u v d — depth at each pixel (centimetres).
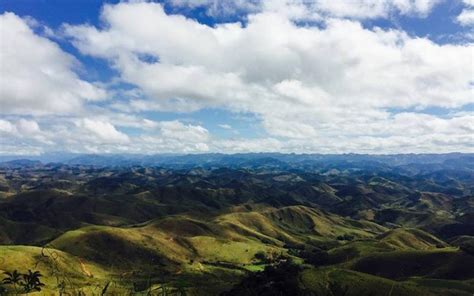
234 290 18875
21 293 15325
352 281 19225
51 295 15550
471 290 19425
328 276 19775
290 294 18112
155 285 18188
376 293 18225
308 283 19275
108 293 15762
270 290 18250
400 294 18012
